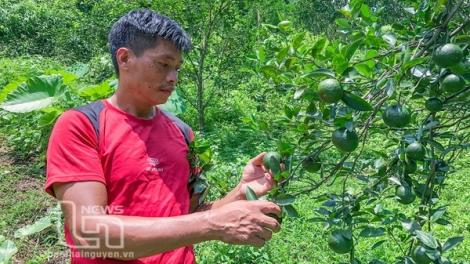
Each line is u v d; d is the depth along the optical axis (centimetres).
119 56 170
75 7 1347
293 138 664
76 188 149
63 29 1177
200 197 207
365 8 196
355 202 166
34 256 397
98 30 862
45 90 534
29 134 614
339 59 149
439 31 148
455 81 146
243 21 749
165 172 173
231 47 750
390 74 151
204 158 200
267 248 396
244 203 149
